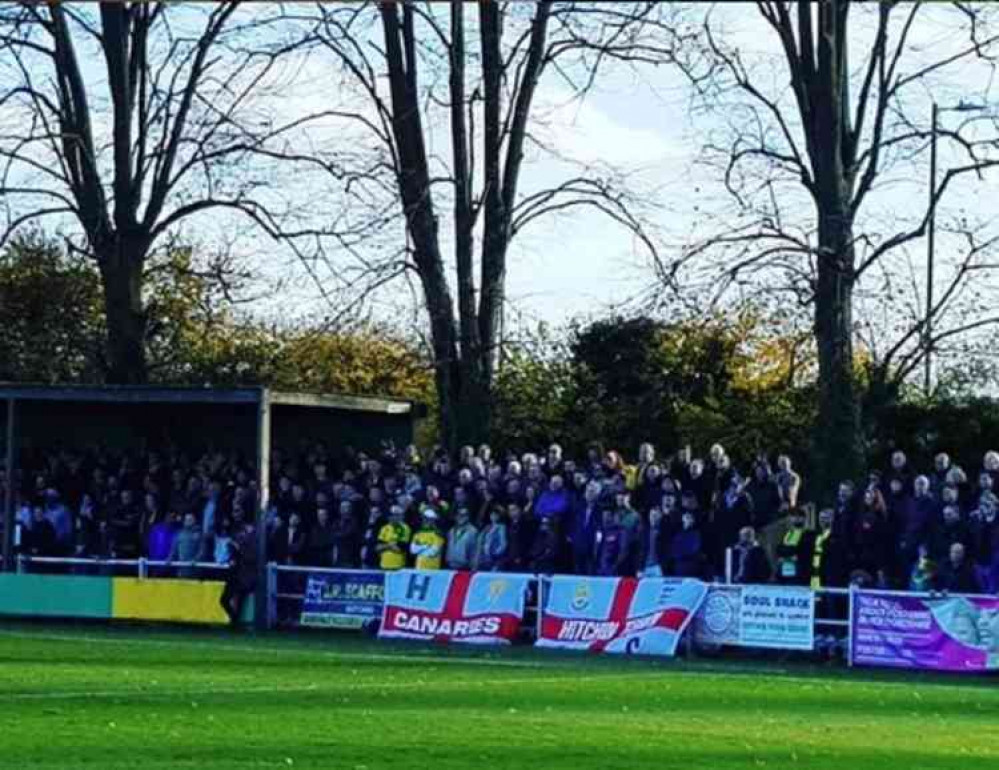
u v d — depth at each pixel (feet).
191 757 100.42
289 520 208.23
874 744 111.45
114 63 258.98
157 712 121.90
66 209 261.24
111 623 214.28
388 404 225.97
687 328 266.77
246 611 207.31
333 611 202.08
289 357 310.24
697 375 279.08
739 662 173.37
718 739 112.57
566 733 114.21
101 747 104.01
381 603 198.29
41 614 218.38
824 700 138.31
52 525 222.69
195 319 310.86
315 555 206.08
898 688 149.18
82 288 325.01
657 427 276.82
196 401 213.87
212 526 213.87
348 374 311.27
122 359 261.44
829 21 227.81
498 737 111.75
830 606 176.04
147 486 219.82
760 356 274.77
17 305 325.01
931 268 233.55
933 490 175.73
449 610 192.95
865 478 217.56
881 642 170.81
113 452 234.38
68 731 111.14
